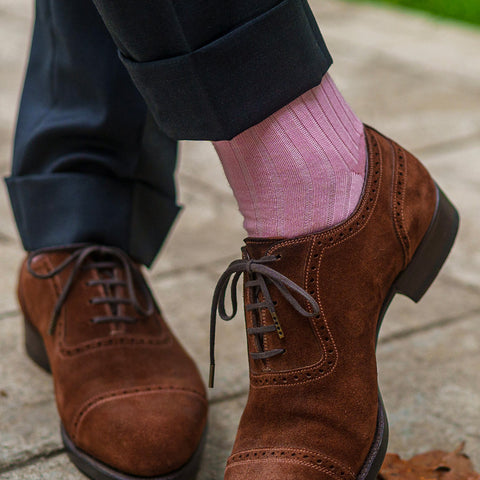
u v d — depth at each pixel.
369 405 0.96
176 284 1.81
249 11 0.85
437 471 1.12
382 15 4.68
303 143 0.94
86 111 1.26
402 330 1.60
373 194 1.00
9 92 3.23
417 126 2.90
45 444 1.21
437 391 1.37
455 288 1.80
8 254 1.94
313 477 0.91
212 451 1.20
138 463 1.05
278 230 0.97
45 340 1.29
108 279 1.24
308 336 0.95
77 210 1.27
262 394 0.97
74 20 1.22
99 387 1.14
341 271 0.96
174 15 0.82
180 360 1.22
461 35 4.26
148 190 1.34
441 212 1.12
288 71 0.88
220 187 2.43
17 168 1.32
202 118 0.88
